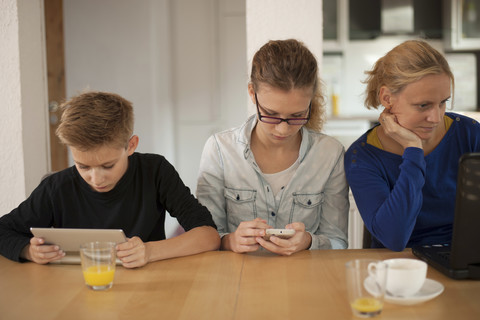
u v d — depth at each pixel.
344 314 1.11
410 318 1.09
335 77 5.18
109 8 4.47
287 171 1.83
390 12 4.90
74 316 1.13
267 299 1.20
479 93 5.02
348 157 1.77
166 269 1.42
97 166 1.51
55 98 4.44
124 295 1.24
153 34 4.48
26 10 2.55
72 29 4.47
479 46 4.82
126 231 1.73
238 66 4.89
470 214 1.27
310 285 1.28
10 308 1.18
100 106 1.48
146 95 4.51
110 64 4.50
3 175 2.55
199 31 4.87
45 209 1.70
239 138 1.85
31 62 2.60
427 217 1.72
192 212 1.71
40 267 1.46
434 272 1.37
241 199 1.85
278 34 2.38
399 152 1.74
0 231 1.58
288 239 1.51
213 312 1.13
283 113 1.57
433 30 4.91
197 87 4.92
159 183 1.76
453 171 1.72
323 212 1.87
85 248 1.28
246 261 1.47
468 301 1.18
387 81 1.64
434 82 1.55
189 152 4.99
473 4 4.80
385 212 1.57
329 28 4.91
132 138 1.66
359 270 1.09
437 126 1.70
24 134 2.55
